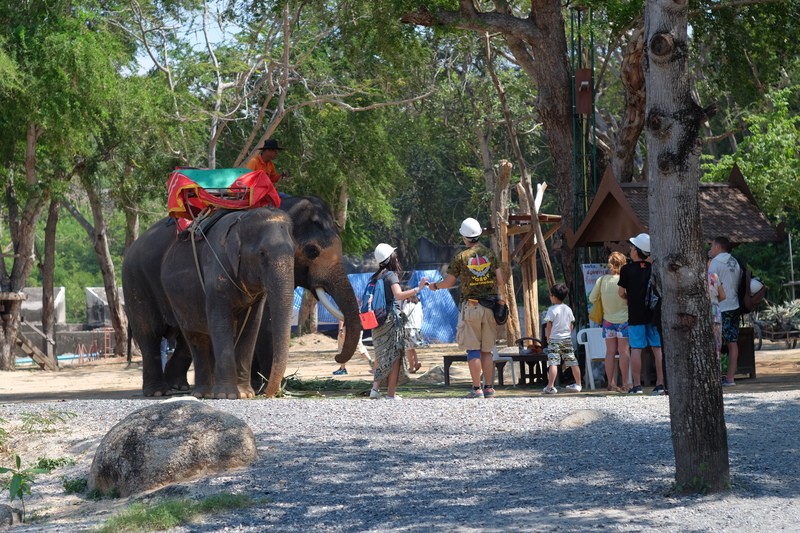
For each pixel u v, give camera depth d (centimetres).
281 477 818
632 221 1562
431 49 3231
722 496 714
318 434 973
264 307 1527
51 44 2658
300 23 3059
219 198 1456
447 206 5931
